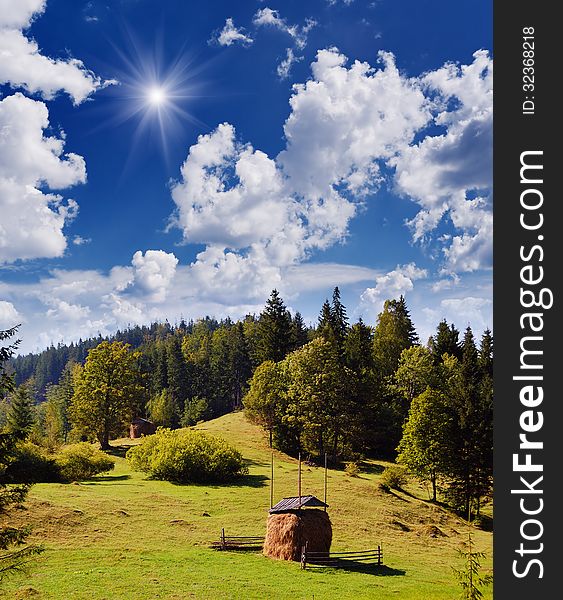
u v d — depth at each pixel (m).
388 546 39.09
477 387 64.62
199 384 133.88
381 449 84.94
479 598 15.54
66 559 29.55
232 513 44.09
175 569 29.25
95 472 57.59
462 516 56.22
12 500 17.33
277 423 79.69
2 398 16.83
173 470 56.31
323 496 51.44
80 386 77.75
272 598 26.00
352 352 95.50
